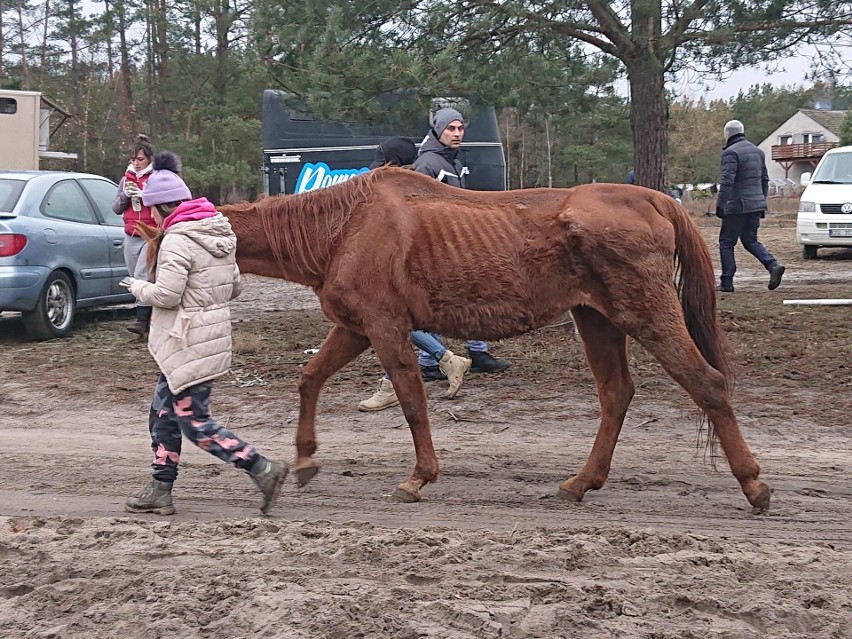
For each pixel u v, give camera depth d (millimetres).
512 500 5434
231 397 8008
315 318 11789
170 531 4691
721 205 12734
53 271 10391
